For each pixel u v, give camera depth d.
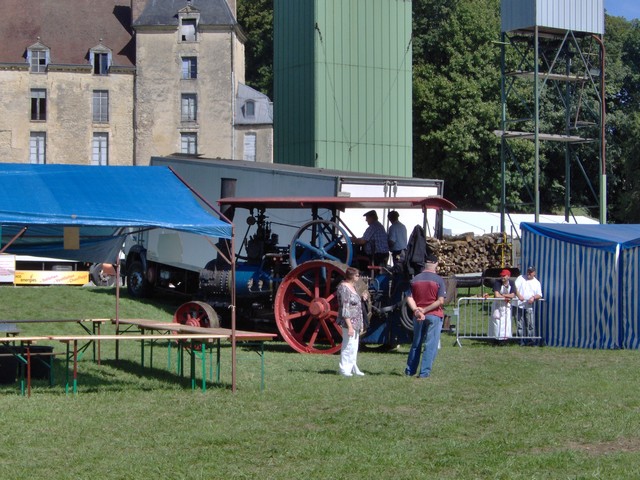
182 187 15.28
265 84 73.25
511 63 59.16
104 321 17.36
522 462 9.63
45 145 69.81
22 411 12.21
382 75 41.25
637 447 10.45
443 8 65.31
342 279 19.22
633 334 20.39
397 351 19.61
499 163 59.69
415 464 9.60
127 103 70.25
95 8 72.75
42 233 16.45
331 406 12.77
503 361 17.98
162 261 27.92
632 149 58.31
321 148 40.12
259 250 21.00
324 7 40.16
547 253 21.64
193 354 14.11
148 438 10.77
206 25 69.69
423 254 18.72
